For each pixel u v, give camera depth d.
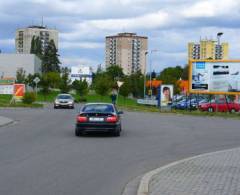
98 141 20.70
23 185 10.41
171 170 12.34
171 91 57.16
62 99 57.50
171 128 28.73
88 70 141.38
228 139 22.64
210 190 9.57
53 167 13.15
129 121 34.78
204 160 14.38
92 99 95.69
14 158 14.81
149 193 9.36
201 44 148.12
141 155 16.27
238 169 12.49
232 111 57.03
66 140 20.89
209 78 52.25
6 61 136.50
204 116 46.78
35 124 30.33
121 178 11.66
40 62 154.12
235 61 51.47
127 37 179.75
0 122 30.22
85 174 12.13
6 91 82.44
